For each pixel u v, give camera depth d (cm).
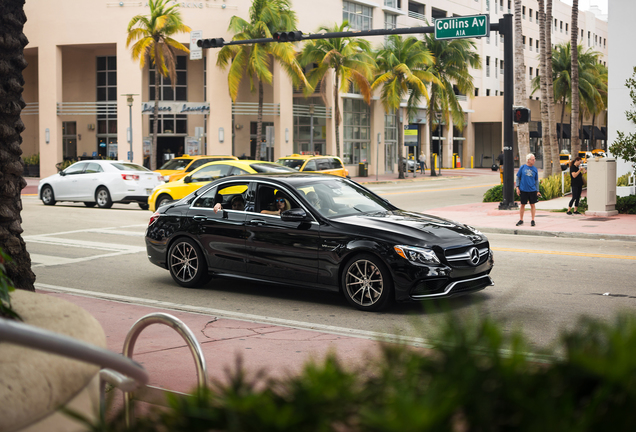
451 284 791
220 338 673
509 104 2169
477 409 126
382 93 5003
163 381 527
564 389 129
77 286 998
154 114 4116
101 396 257
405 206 2525
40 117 4622
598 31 10206
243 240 911
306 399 132
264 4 4016
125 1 4356
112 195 2336
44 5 4534
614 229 1655
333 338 672
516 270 1102
